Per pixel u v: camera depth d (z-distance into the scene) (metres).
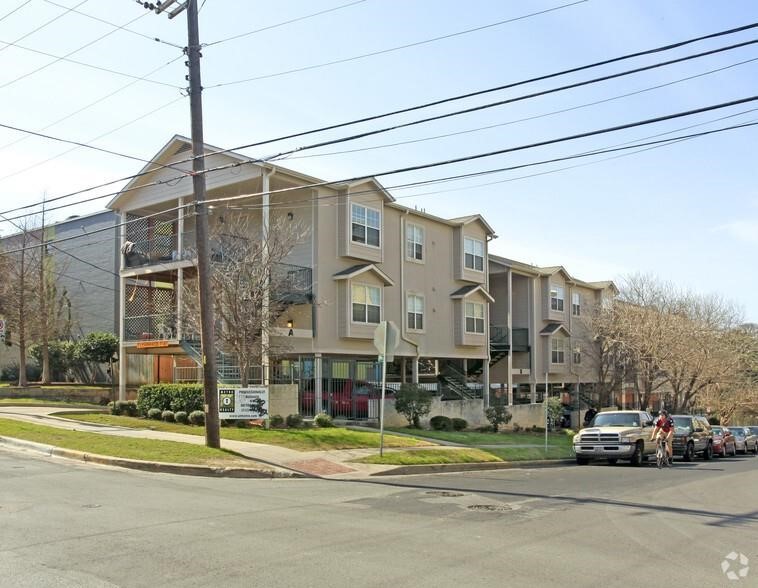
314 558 7.61
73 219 39.94
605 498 13.40
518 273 44.62
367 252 30.89
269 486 13.62
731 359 43.19
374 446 20.06
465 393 36.44
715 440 33.22
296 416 23.08
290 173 27.75
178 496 11.70
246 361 23.06
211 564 7.23
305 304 28.89
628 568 7.62
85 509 10.20
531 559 7.89
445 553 8.03
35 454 17.03
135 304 32.72
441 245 36.59
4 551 7.62
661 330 41.12
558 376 47.50
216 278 23.34
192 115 17.67
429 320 35.28
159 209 32.44
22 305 33.00
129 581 6.58
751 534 9.90
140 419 24.28
